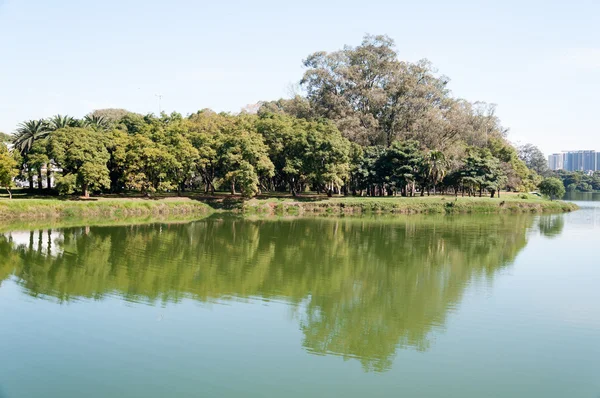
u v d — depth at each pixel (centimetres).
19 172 6550
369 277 3159
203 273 3142
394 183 8294
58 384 1612
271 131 7906
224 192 8569
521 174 11425
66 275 3003
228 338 2030
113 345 1933
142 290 2700
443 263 3672
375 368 1789
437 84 9875
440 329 2202
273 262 3562
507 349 1984
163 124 8400
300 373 1733
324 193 9331
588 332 2186
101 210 6278
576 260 3859
